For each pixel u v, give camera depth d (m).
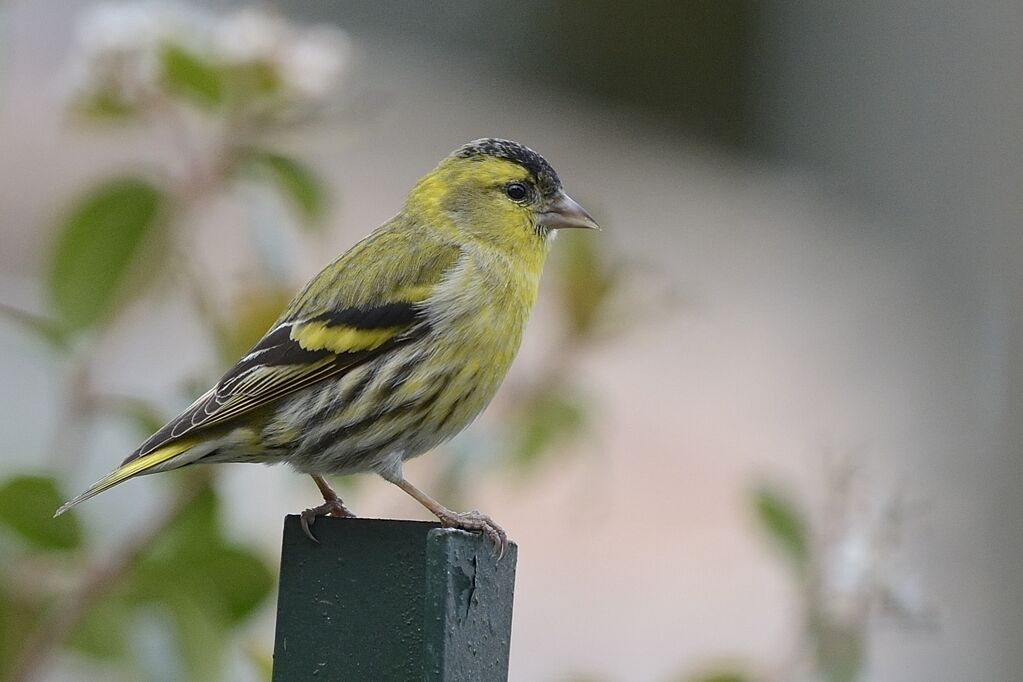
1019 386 16.92
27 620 8.94
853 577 9.35
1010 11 18.89
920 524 11.28
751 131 34.50
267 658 9.25
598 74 36.03
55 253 9.33
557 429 10.80
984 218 24.39
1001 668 16.03
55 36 21.50
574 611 16.09
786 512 9.55
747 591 16.78
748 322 24.00
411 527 6.77
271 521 10.16
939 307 24.52
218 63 9.12
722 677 9.84
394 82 31.09
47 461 9.14
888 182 29.38
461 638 6.71
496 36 35.38
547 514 18.23
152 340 12.20
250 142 9.38
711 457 19.48
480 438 10.36
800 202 30.91
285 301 9.14
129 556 8.77
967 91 25.22
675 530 17.86
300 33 10.46
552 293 10.97
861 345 22.95
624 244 25.73
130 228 9.38
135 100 9.39
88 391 9.20
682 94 35.84
